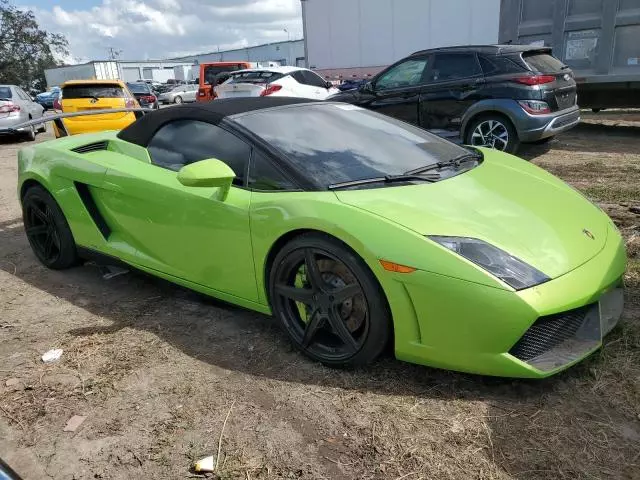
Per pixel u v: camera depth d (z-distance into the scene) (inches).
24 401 97.8
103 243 141.6
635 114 462.3
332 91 493.7
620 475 73.9
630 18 314.7
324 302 98.8
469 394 91.9
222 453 82.2
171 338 117.4
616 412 85.8
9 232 203.9
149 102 873.5
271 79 456.4
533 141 271.0
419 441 82.0
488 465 76.7
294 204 98.8
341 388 95.7
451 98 288.0
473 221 93.1
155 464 81.0
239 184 110.6
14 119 501.7
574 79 327.3
